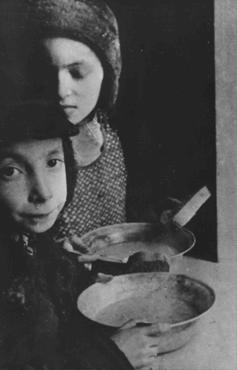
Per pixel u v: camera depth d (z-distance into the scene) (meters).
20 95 0.92
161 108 1.30
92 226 1.27
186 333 0.83
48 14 1.00
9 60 0.95
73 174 0.92
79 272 0.96
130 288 0.96
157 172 1.35
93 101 1.17
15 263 0.78
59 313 0.85
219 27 1.13
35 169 0.80
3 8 0.97
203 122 1.20
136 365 0.79
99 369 0.77
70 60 1.06
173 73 1.25
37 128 0.78
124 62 1.24
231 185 1.19
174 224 1.15
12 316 0.73
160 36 1.24
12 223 0.81
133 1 1.22
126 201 1.40
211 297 0.89
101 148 1.25
